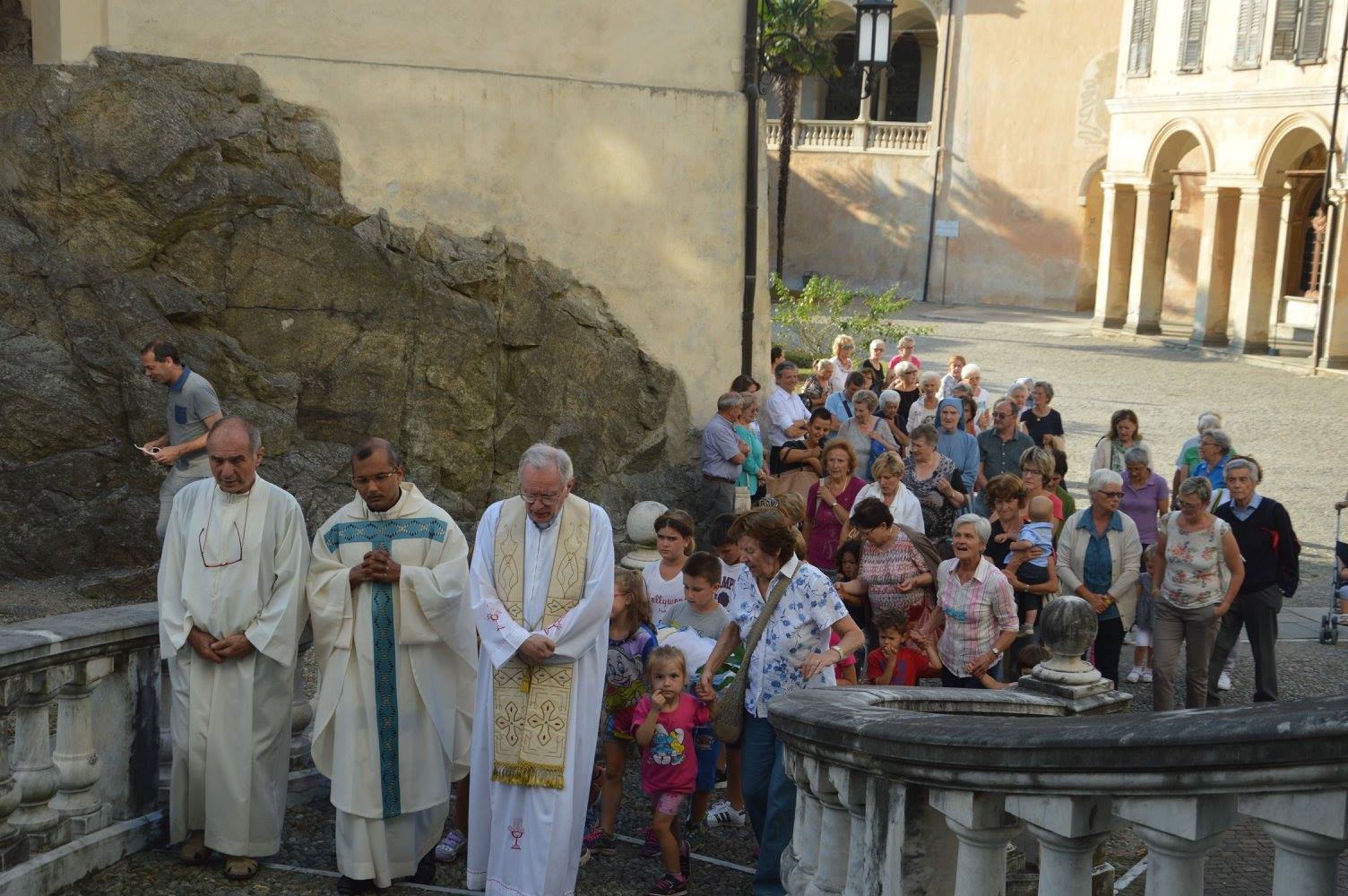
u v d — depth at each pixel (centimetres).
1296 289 3597
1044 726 283
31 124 1002
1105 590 854
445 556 550
